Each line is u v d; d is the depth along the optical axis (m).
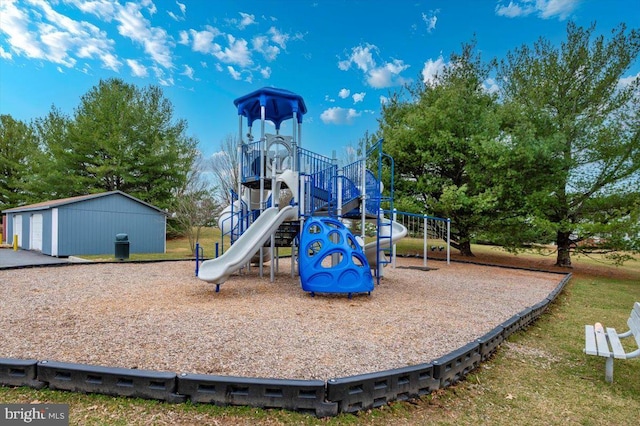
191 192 19.23
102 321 4.05
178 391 2.26
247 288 6.48
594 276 11.12
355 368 2.83
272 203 7.43
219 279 5.85
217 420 2.09
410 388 2.50
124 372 2.32
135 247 15.45
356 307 5.12
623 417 2.37
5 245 17.70
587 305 6.42
